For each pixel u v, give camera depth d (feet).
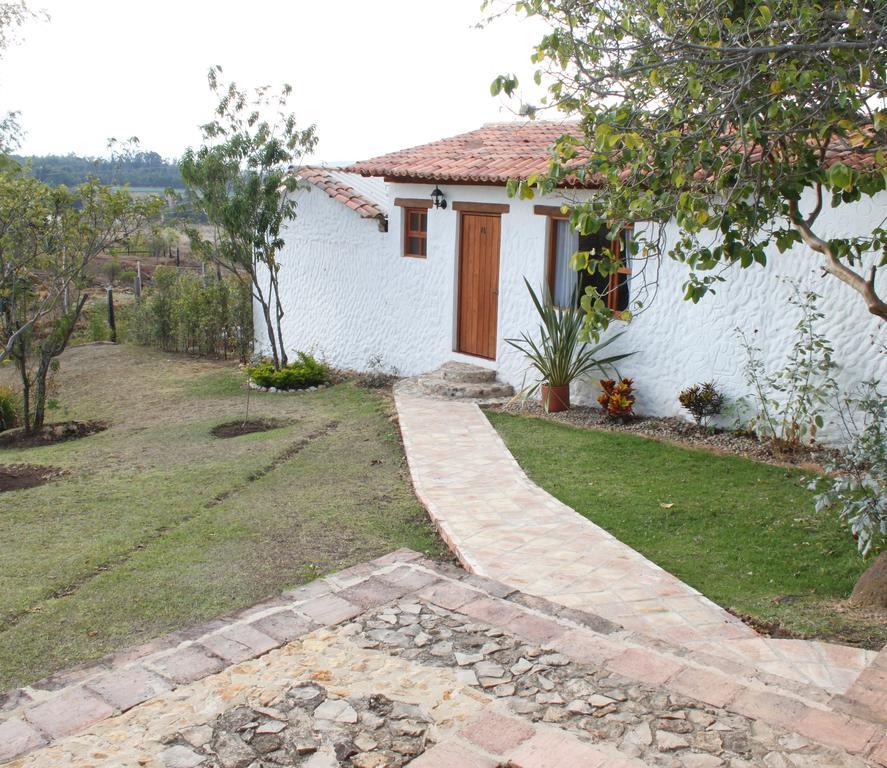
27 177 43.19
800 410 30.53
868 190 19.12
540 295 41.19
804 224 19.97
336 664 15.90
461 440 34.78
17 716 14.21
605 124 19.13
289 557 22.84
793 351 31.81
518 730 13.37
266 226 50.11
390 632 17.22
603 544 23.04
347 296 52.34
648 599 19.52
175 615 19.20
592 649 16.28
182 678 15.47
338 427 39.24
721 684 14.83
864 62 17.60
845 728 13.35
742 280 33.06
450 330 46.50
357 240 50.96
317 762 12.83
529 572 21.12
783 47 16.81
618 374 38.27
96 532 25.38
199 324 62.80
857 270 29.66
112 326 72.84
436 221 46.14
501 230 42.57
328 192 51.42
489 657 16.06
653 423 36.04
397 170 44.52
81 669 16.24
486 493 27.84
